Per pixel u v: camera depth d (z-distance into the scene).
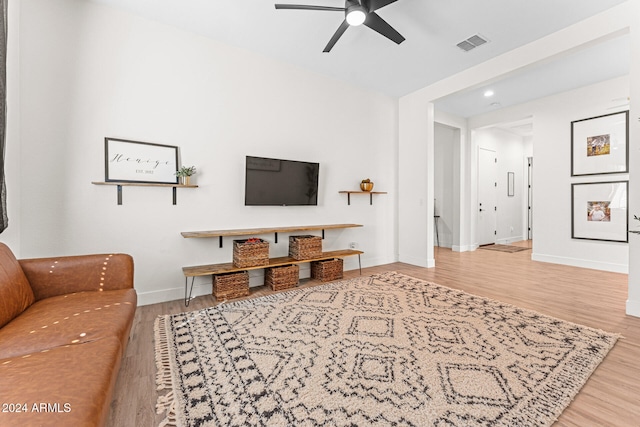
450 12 2.73
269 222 3.66
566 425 1.29
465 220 6.23
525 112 5.28
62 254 2.52
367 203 4.65
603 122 4.37
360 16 2.29
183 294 3.08
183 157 3.06
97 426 0.81
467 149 6.27
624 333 2.18
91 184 2.62
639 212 2.51
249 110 3.47
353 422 1.31
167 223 2.99
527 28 2.97
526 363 1.76
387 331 2.20
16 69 2.29
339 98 4.28
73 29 2.55
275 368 1.72
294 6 2.25
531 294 3.13
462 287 3.41
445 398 1.46
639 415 1.35
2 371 0.97
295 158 3.85
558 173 4.84
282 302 2.87
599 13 2.72
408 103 4.84
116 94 2.73
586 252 4.55
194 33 3.11
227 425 1.29
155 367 1.74
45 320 1.42
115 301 1.70
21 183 2.37
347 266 4.42
